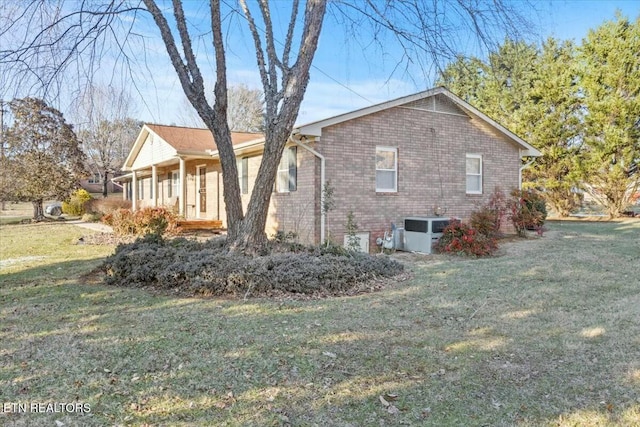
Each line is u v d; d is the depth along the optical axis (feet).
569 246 35.12
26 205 106.93
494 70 26.81
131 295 19.21
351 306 17.35
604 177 61.41
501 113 70.79
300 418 8.90
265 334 13.85
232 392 9.98
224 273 19.48
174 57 22.66
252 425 8.63
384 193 36.32
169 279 20.33
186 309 16.87
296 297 18.86
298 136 32.76
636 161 59.93
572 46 64.85
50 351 12.42
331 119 33.17
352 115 34.12
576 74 63.77
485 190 42.55
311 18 22.45
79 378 10.66
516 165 45.01
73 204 74.13
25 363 11.59
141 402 9.52
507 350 12.56
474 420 8.84
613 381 10.49
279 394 9.89
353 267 21.53
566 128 64.54
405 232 35.37
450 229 33.19
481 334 13.96
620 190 61.41
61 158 68.03
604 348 12.62
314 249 24.22
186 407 9.30
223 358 11.91
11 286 21.47
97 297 18.88
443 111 39.73
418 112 38.22
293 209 35.99
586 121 61.41
